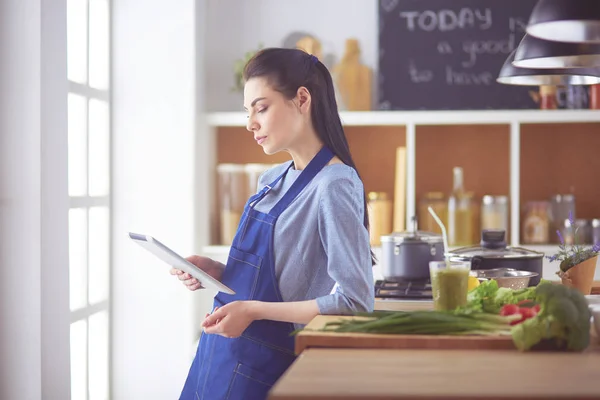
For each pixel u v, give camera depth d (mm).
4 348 2924
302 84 2186
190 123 3891
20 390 2928
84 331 3625
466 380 1436
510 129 4246
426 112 3959
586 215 4289
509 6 4184
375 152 4348
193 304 3939
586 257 2689
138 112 3910
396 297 2799
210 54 4328
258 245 2182
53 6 2992
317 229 2111
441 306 2086
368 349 1730
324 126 2223
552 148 4305
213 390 2160
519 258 2811
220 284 2029
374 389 1369
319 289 2143
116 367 3963
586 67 2562
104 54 3887
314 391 1356
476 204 4125
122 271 3939
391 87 4207
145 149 3910
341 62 4180
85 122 3646
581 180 4289
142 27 3898
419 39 4203
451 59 4195
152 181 3910
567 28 2104
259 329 2135
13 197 2906
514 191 3977
